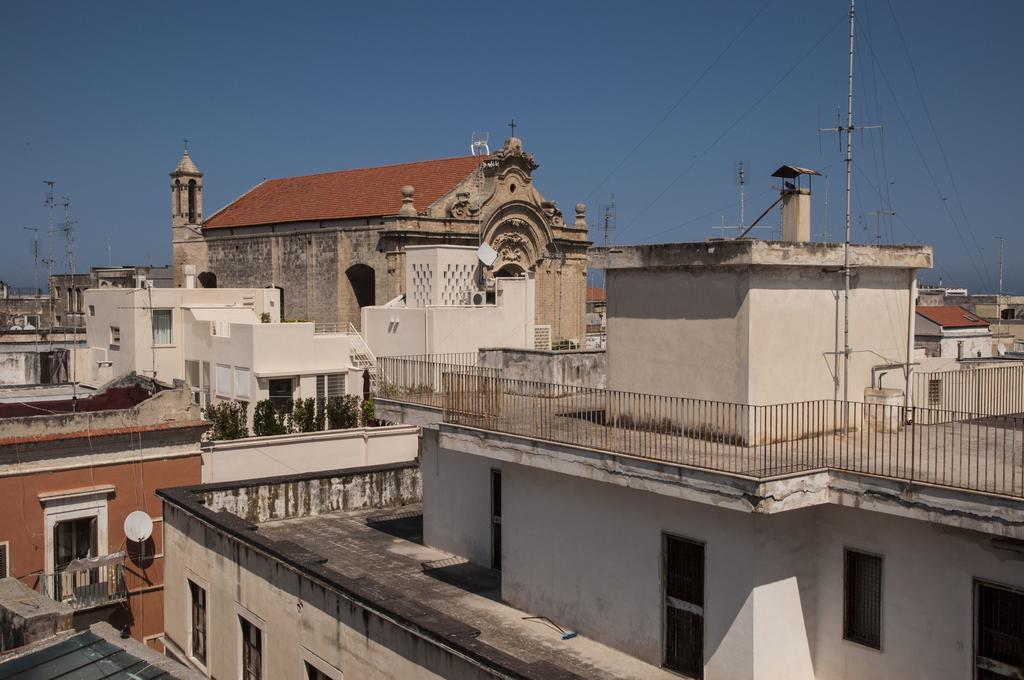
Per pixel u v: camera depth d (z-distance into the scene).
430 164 57.44
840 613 15.12
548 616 18.45
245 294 51.69
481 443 18.75
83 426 29.23
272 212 60.25
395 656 16.36
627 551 16.66
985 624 13.50
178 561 25.12
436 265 41.59
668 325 17.38
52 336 64.69
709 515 15.21
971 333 62.34
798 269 16.62
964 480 13.71
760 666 14.68
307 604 19.08
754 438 15.91
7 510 27.80
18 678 15.05
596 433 17.69
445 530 23.44
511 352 25.62
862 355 17.84
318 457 35.16
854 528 14.92
